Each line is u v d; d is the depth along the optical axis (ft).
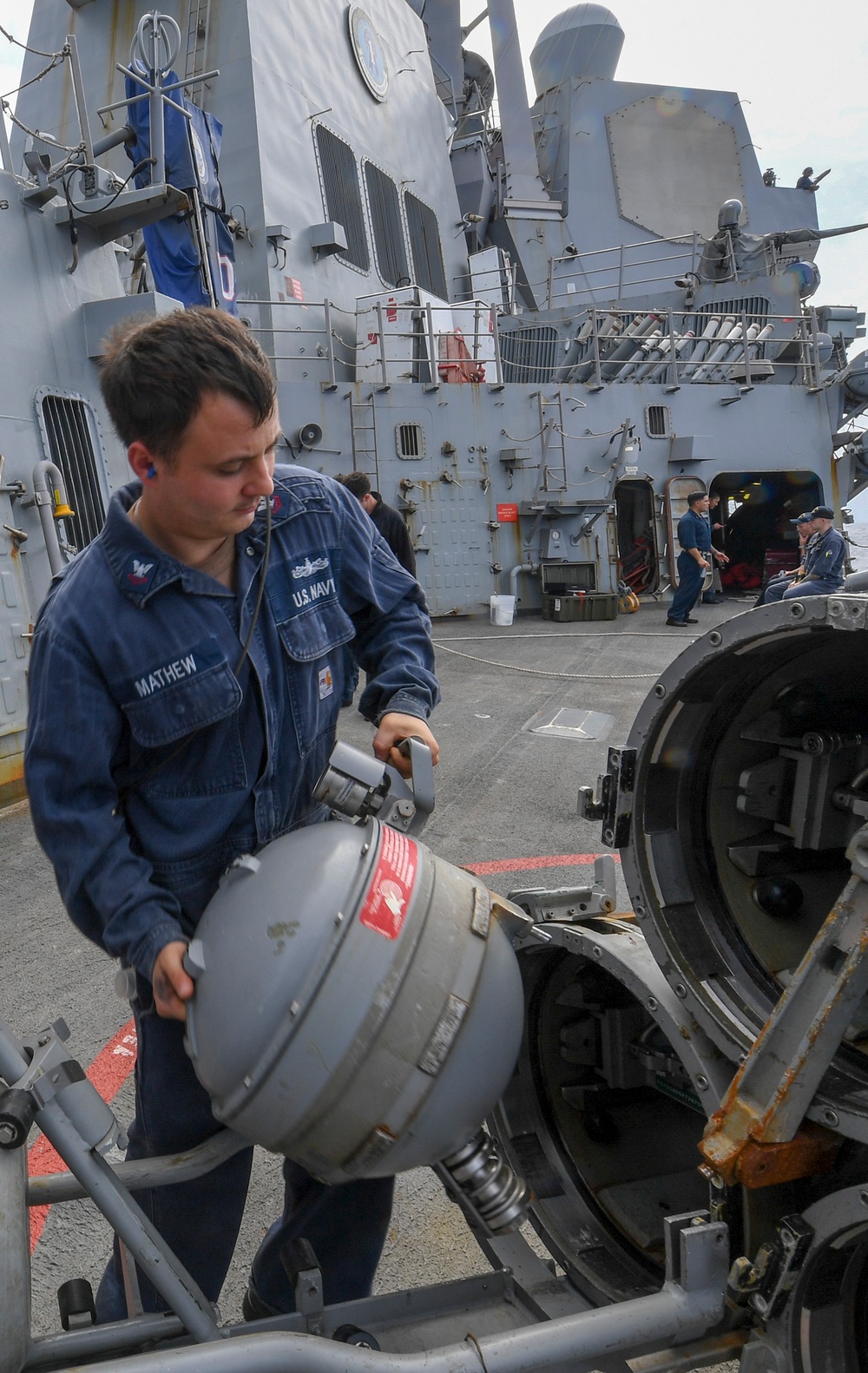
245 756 4.75
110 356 4.06
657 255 51.70
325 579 4.99
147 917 4.41
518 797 17.89
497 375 40.47
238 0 33.99
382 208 40.93
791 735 4.95
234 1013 4.04
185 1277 4.38
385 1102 4.01
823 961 3.92
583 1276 5.32
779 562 51.52
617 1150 6.01
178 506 4.11
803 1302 4.08
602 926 5.52
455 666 30.66
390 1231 7.23
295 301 35.60
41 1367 4.28
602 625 39.17
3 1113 3.92
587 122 51.57
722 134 53.47
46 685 4.38
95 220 21.24
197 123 23.06
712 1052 4.64
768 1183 4.03
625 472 41.63
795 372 47.16
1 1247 3.86
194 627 4.44
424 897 4.31
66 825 4.43
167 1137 5.03
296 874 4.24
